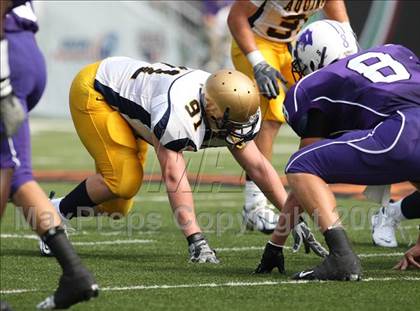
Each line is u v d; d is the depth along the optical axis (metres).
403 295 14.80
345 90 15.84
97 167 19.27
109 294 14.89
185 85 17.80
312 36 17.34
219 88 17.22
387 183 15.72
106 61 19.52
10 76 13.24
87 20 66.69
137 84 18.58
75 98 19.28
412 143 15.22
